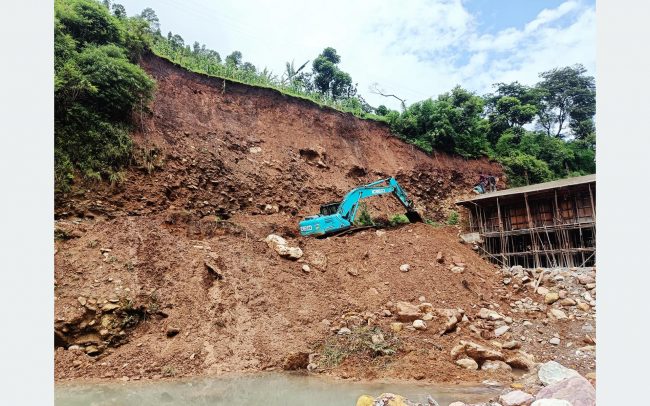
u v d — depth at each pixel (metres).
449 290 14.28
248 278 12.71
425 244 16.95
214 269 12.31
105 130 15.41
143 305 10.73
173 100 20.11
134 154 16.14
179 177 17.45
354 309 12.78
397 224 20.56
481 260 17.73
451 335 11.54
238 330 10.98
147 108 17.97
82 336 9.80
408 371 9.71
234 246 13.99
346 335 11.38
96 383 8.73
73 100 14.84
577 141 40.16
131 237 12.44
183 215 15.12
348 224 17.69
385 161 27.20
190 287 11.77
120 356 9.64
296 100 25.45
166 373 9.40
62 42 15.48
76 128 14.70
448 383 9.19
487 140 34.66
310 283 13.52
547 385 7.71
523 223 20.06
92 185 14.37
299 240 15.88
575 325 12.47
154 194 15.91
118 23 18.20
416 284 14.30
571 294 14.30
